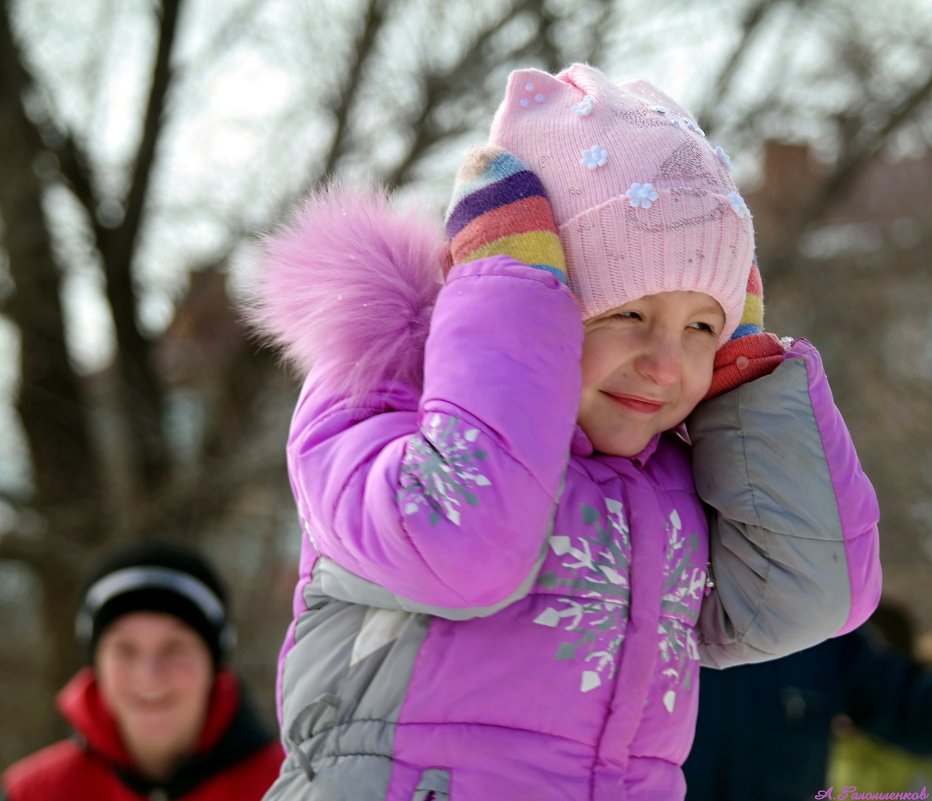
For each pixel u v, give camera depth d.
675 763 3.02
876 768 5.78
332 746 2.84
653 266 2.90
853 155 16.05
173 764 4.88
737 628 3.14
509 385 2.71
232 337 13.26
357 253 3.01
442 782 2.73
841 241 18.19
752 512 3.02
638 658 2.83
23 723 14.70
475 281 2.83
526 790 2.72
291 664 3.02
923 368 18.67
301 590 3.12
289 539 13.39
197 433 14.29
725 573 3.14
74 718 4.93
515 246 2.89
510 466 2.65
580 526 2.87
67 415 13.82
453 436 2.68
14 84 13.09
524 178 2.95
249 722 5.05
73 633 13.68
